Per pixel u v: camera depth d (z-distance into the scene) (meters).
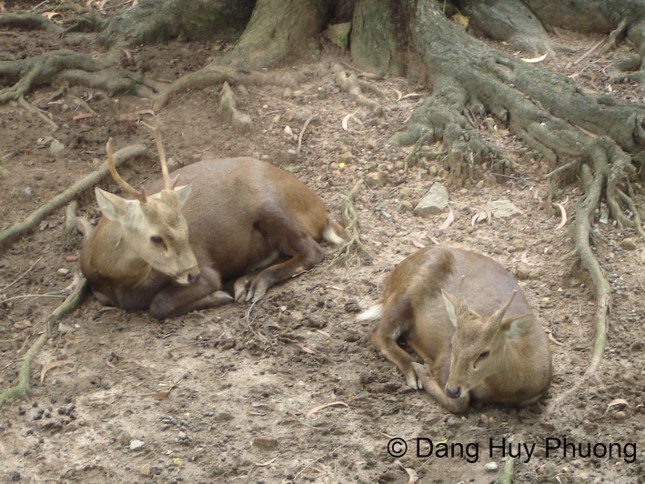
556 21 11.93
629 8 11.57
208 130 10.49
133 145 10.12
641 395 6.83
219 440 6.52
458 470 6.24
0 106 11.03
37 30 12.74
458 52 10.80
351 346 7.49
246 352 7.45
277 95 11.01
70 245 8.89
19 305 8.12
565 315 7.79
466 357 6.29
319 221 8.84
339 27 11.79
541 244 8.73
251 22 11.73
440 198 9.35
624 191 9.23
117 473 6.25
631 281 8.09
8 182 9.69
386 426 6.64
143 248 7.61
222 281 8.51
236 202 8.41
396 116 10.68
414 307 7.33
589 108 9.74
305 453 6.40
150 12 12.19
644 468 6.16
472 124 10.27
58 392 7.04
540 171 9.80
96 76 11.34
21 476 6.26
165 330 7.76
